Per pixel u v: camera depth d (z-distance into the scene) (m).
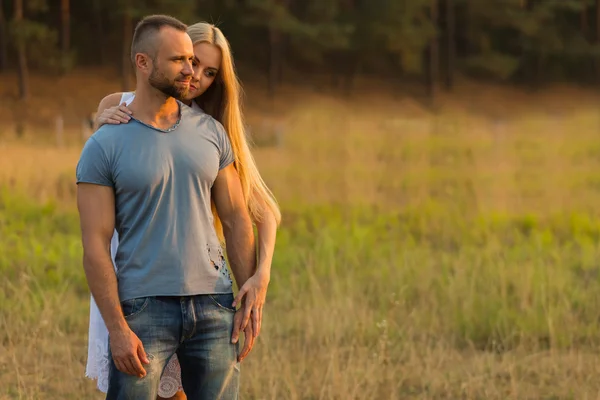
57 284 10.91
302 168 25.88
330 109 64.06
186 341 4.64
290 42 75.00
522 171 26.52
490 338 9.38
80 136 42.44
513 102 77.75
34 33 58.25
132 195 4.50
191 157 4.57
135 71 4.62
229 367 4.71
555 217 17.77
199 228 4.60
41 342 8.55
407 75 78.25
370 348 8.80
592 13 92.81
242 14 72.56
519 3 81.50
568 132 44.44
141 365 4.41
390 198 21.00
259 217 5.18
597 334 9.38
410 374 8.16
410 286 11.09
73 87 60.28
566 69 86.88
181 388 5.54
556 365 8.23
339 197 20.47
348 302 9.72
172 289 4.50
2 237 13.24
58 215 16.19
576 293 10.70
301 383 7.77
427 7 83.12
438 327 9.70
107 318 4.42
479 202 19.11
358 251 13.46
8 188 18.05
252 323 4.83
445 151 33.34
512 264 11.94
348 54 74.62
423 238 15.25
